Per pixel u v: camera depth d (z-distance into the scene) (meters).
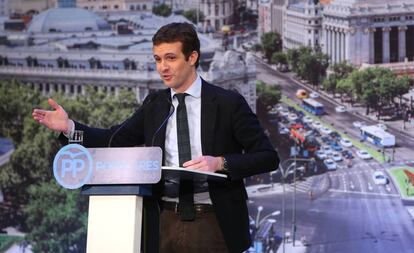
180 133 3.99
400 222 10.26
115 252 3.34
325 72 10.99
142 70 11.92
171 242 4.03
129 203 3.35
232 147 4.04
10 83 12.56
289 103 11.20
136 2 12.06
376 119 10.59
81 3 12.28
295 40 11.18
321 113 10.95
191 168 3.68
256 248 10.84
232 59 11.49
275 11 11.27
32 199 12.24
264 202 10.86
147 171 3.33
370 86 10.65
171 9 11.95
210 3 11.61
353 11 10.81
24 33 12.53
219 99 4.00
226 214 3.93
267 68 11.33
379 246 10.32
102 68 12.14
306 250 10.63
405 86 10.57
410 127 10.40
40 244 12.16
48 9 12.44
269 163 3.96
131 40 12.03
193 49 3.91
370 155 10.55
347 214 10.55
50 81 12.40
